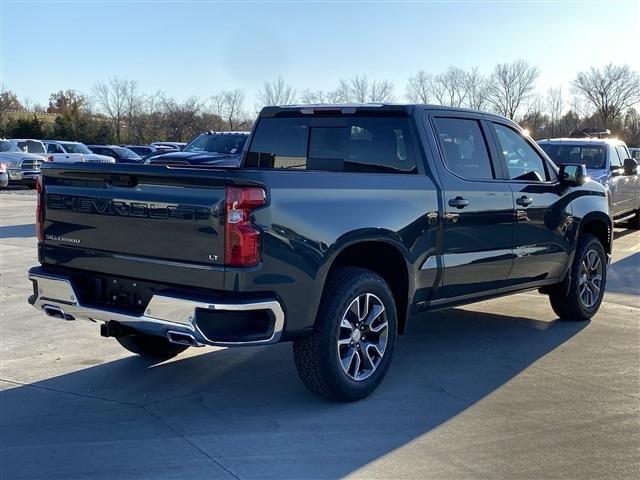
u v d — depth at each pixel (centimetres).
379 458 390
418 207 496
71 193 457
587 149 1365
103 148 2997
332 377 452
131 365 556
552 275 651
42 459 385
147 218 420
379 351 484
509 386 512
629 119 7000
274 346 617
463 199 532
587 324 701
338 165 571
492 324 698
